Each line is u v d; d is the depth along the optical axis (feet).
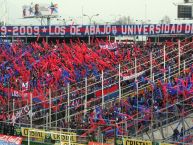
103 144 99.91
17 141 109.09
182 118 108.17
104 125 106.73
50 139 109.40
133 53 175.42
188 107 120.47
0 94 148.56
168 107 114.21
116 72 153.79
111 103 129.39
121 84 141.69
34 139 112.27
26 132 115.14
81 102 134.72
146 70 144.46
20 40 211.61
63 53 181.37
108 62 168.14
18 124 124.47
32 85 154.71
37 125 121.49
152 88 126.31
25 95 142.00
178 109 118.11
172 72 145.69
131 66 159.33
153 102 121.49
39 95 140.26
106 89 140.56
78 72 160.66
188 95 122.31
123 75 146.10
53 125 125.59
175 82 131.85
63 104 132.67
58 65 173.06
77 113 124.57
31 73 164.55
